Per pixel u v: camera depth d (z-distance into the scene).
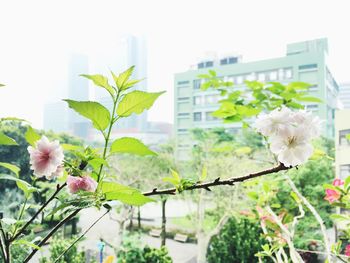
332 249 1.38
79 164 0.75
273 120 0.78
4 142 0.75
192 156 7.65
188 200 7.67
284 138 0.75
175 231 10.58
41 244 0.71
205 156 7.50
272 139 0.76
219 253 5.18
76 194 0.70
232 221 5.48
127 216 6.50
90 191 0.70
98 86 0.71
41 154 0.74
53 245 4.08
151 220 11.27
